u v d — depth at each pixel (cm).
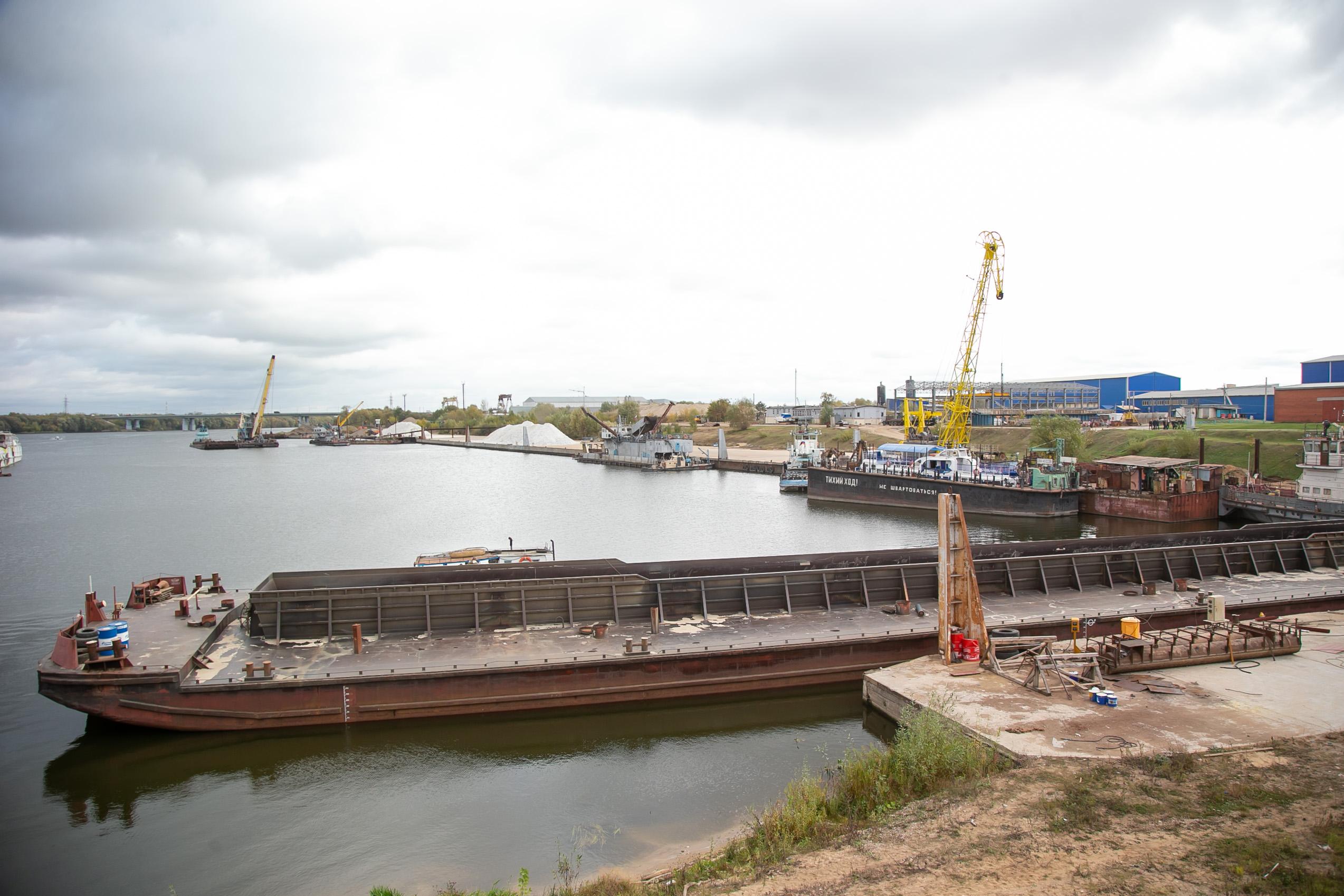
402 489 13738
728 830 2080
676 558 6994
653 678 2891
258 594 3045
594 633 3109
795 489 12706
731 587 3497
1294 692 2444
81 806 2280
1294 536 4747
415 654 2903
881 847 1658
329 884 1891
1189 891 1412
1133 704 2359
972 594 2811
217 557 7119
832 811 1927
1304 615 3419
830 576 3600
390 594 3139
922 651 3178
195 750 2542
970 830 1691
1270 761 1948
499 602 3262
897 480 10625
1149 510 8588
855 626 3288
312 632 3105
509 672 2764
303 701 2628
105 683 2469
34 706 3094
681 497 12294
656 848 2003
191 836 2116
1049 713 2302
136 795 2334
